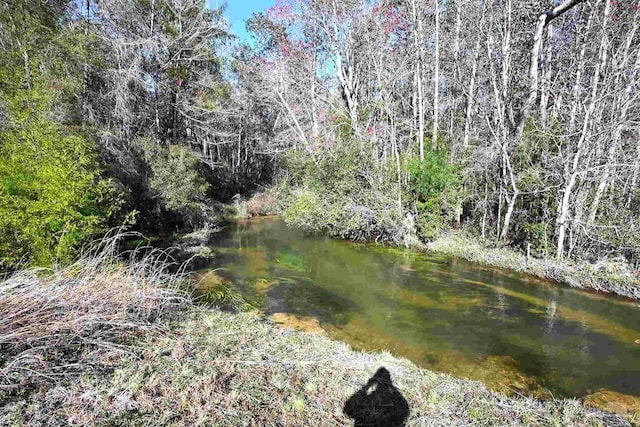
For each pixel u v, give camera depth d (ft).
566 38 40.57
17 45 30.30
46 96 22.50
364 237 39.37
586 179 27.12
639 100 27.91
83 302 12.66
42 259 17.13
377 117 47.85
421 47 44.32
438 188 35.88
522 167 32.42
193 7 58.70
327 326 19.34
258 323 17.02
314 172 40.24
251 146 90.53
